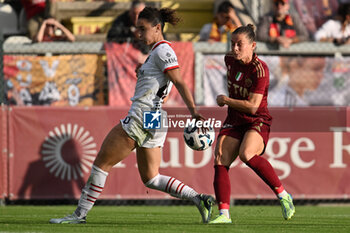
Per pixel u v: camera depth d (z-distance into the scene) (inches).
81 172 1040.8
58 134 1041.5
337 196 1058.7
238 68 620.4
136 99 594.6
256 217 795.4
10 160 1037.8
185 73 1146.0
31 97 1131.3
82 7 1480.1
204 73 1148.5
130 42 1151.0
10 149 1039.0
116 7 1488.7
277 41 1207.6
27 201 1090.7
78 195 1040.2
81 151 1040.8
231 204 1081.4
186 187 627.8
